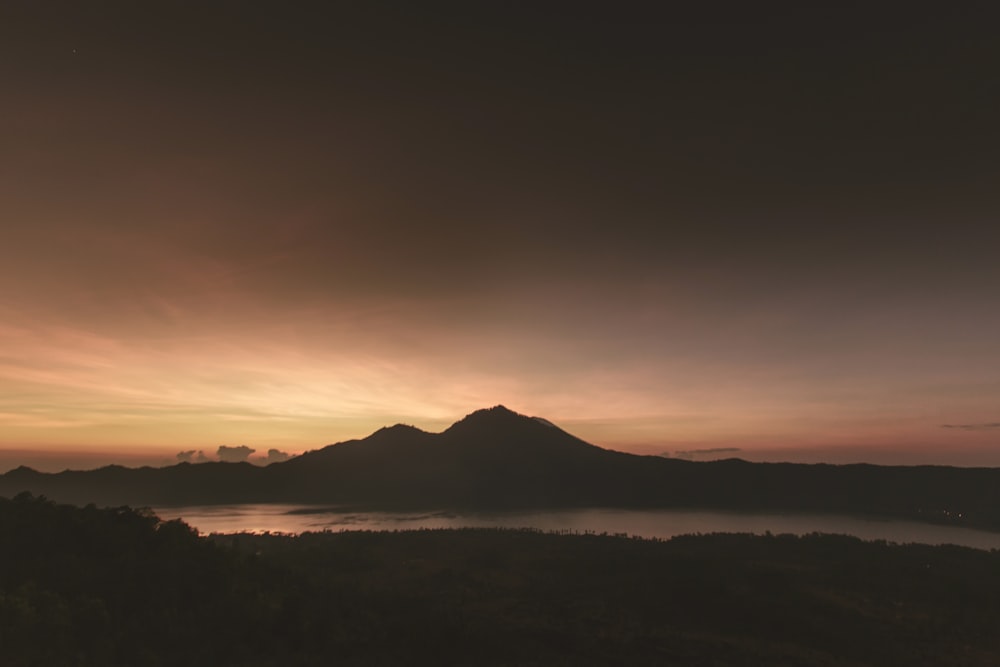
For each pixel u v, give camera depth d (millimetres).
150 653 25094
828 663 34000
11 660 22531
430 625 33844
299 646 28906
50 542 33875
